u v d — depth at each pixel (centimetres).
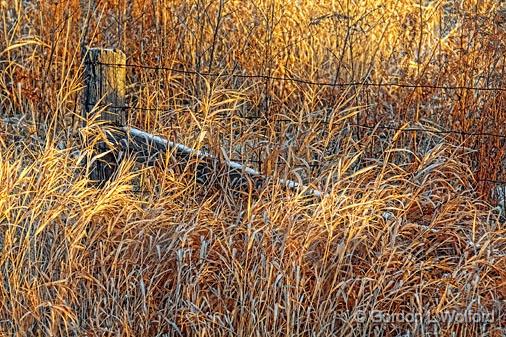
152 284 459
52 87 622
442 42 632
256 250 459
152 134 542
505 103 578
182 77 643
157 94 613
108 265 465
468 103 586
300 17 715
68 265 457
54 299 455
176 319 450
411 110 621
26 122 596
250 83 666
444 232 494
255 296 449
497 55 592
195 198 521
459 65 596
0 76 635
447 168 559
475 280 453
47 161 496
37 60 652
